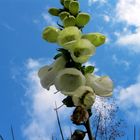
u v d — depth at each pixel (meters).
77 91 0.29
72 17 0.31
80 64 0.31
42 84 0.32
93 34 0.32
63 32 0.31
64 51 0.32
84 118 0.27
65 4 0.33
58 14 0.33
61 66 0.32
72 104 0.29
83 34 0.32
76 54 0.31
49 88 0.32
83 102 0.29
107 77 0.32
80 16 0.32
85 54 0.31
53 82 0.32
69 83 0.30
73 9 0.32
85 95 0.29
